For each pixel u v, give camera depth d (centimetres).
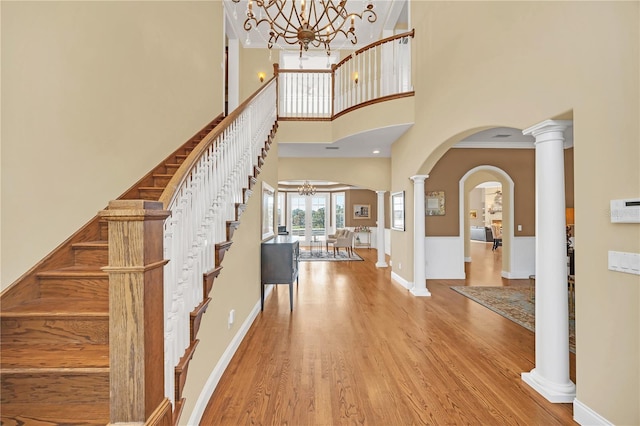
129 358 104
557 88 213
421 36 448
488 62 297
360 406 209
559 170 223
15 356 143
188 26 394
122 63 263
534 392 226
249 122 332
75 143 213
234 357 280
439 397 220
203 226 197
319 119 582
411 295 498
